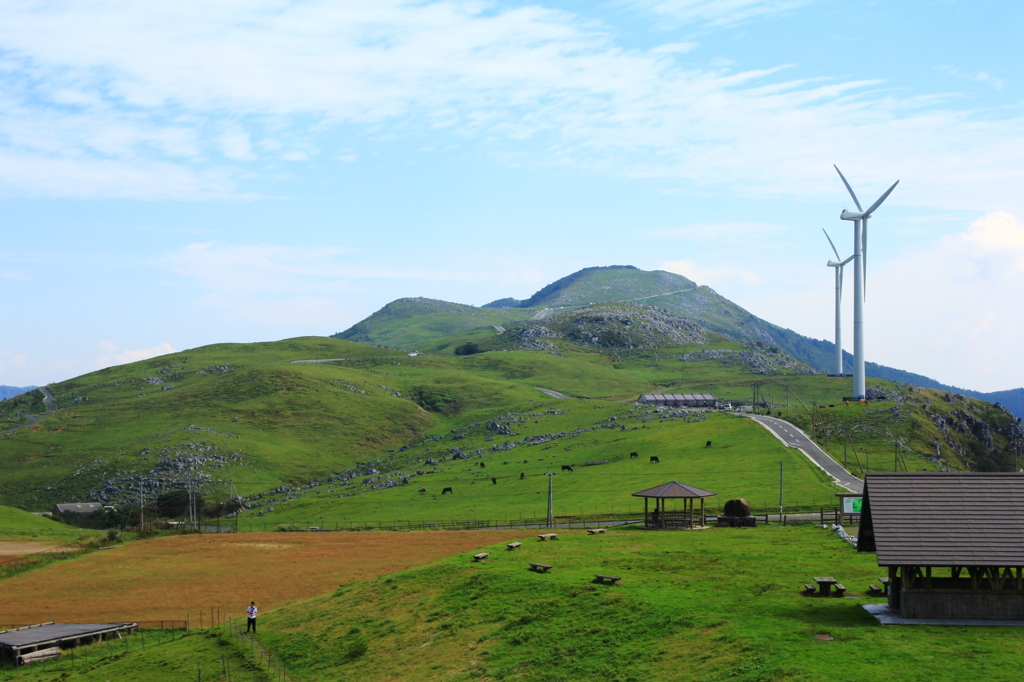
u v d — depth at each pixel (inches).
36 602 3289.9
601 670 1728.6
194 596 3282.5
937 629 1647.4
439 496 7377.0
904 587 1756.9
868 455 7367.1
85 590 3474.4
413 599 2490.2
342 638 2321.6
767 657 1562.5
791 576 2326.5
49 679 2353.6
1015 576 1756.9
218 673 2230.6
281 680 2103.8
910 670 1406.3
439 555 3777.1
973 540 1718.8
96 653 2605.8
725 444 7844.5
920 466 6973.4
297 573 3572.8
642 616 1967.3
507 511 6023.6
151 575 3700.8
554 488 6894.7
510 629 2084.2
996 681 1328.7
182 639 2645.2
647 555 2746.1
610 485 6678.2
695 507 5329.7
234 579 3533.5
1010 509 1772.9
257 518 7583.7
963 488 1831.9
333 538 4507.9
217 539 4675.2
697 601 2033.7
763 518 4498.0
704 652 1678.2
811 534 3336.6
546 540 3221.0
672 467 7116.1
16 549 4611.2
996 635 1584.6
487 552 2910.9
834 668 1449.3
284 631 2507.4
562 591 2257.6
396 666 2047.2
